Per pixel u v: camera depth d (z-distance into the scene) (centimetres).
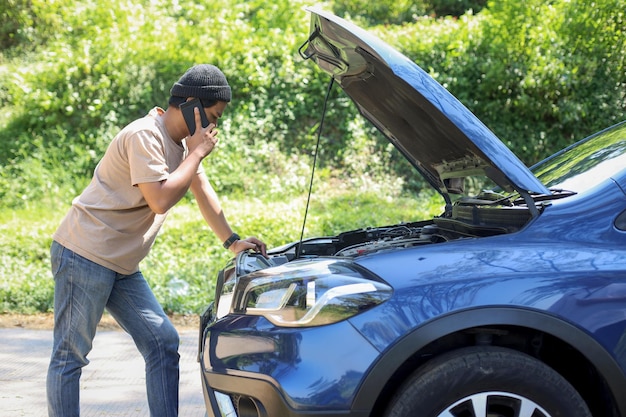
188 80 336
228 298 321
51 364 345
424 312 265
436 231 376
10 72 1223
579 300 268
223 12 1188
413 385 264
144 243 350
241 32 1170
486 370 263
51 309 717
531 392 266
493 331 274
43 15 1294
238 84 1157
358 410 260
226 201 997
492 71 1096
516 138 1112
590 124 1110
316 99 1156
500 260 276
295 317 272
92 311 343
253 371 272
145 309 357
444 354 270
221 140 1112
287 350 268
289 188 1069
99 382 494
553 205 293
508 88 1109
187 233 866
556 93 1098
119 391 473
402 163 1116
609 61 1105
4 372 512
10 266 795
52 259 345
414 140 388
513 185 289
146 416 426
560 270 272
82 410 436
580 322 266
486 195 361
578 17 1096
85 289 339
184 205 1005
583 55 1109
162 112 353
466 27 1147
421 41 1155
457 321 263
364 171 1105
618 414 270
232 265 348
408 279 272
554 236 286
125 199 339
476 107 1117
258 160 1105
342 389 260
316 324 268
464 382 263
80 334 344
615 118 1098
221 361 285
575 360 288
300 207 1002
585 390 292
